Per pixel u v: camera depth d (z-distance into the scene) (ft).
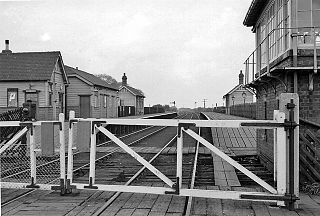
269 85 35.35
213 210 18.48
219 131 65.98
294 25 28.76
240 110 149.89
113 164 37.88
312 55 27.53
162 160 41.75
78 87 118.93
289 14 29.09
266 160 35.58
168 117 185.78
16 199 20.74
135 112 208.54
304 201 20.76
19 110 49.39
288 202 18.56
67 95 119.03
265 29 39.65
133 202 20.08
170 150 49.96
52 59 103.19
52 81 100.99
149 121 20.10
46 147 21.63
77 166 35.91
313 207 19.17
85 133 21.63
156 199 20.68
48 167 33.22
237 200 20.39
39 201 20.25
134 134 86.38
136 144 61.16
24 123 21.86
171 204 19.66
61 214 17.87
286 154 19.07
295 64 27.66
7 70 99.45
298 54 27.78
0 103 98.02
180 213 18.06
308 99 27.89
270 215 17.67
